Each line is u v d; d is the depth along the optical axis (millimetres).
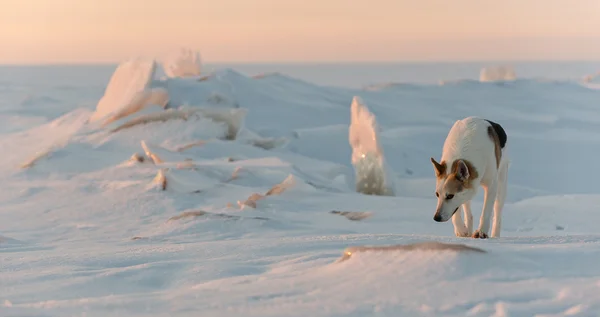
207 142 27234
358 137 23656
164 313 5113
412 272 5676
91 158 24672
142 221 15820
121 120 29891
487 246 6539
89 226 15477
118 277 7051
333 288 5578
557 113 47594
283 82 47969
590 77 71125
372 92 50812
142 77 32969
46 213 17125
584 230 14148
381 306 5066
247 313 5055
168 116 29734
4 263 8430
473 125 9812
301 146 34156
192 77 39406
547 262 5859
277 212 15969
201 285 6449
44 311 5180
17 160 26156
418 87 54094
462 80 56812
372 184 23266
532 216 15578
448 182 9500
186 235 13164
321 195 18219
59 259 8555
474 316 4773
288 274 6430
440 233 13781
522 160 35406
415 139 37156
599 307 4777
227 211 16000
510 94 53062
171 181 19047
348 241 8891
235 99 38375
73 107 51438
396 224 14727
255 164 23422
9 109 50938
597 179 32156
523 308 4832
